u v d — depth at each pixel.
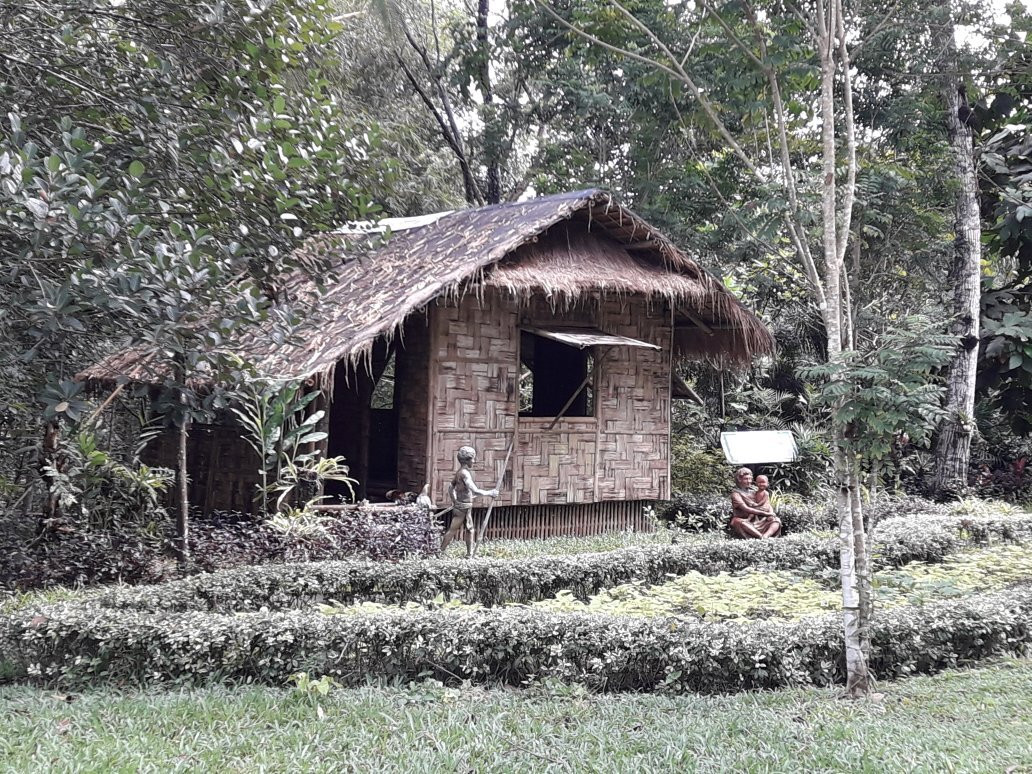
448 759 4.29
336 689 5.40
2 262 6.41
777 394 18.81
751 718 4.95
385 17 18.08
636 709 5.14
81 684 5.49
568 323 13.05
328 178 8.14
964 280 15.58
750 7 6.32
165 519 9.31
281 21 8.12
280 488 9.78
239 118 7.83
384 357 14.75
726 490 16.12
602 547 11.52
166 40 8.11
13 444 9.77
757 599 7.35
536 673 5.68
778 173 11.08
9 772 4.00
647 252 13.34
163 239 7.26
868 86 14.23
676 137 17.52
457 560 7.97
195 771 4.10
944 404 15.91
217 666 5.53
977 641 6.50
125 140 7.71
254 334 8.71
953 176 15.97
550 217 11.98
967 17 12.69
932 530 10.70
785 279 18.09
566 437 12.96
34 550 8.43
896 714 5.11
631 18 6.77
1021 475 18.19
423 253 12.78
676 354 15.40
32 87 7.79
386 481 15.77
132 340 6.88
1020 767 4.21
